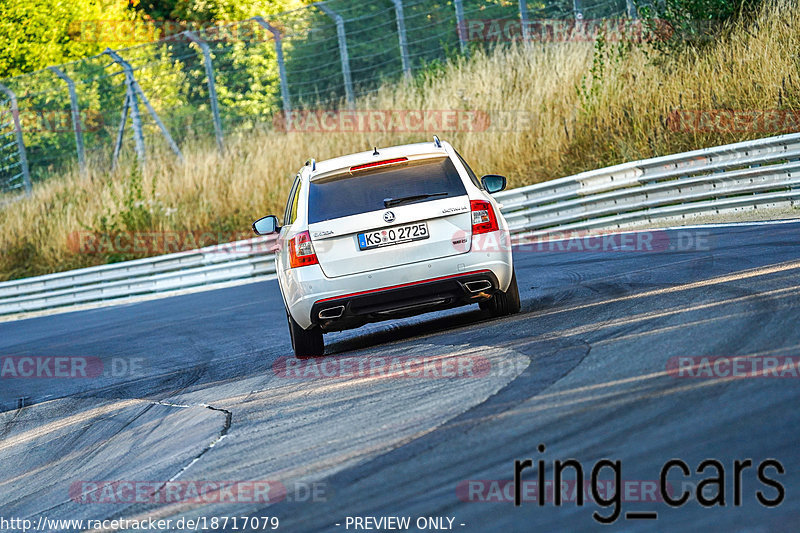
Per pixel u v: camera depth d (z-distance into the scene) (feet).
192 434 70.13
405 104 285.64
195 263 244.42
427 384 65.72
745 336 60.54
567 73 258.37
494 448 46.37
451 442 49.11
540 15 290.56
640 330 69.77
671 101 224.33
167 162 315.37
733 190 158.92
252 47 338.75
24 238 322.75
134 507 53.67
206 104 336.29
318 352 93.61
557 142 243.81
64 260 310.86
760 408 44.16
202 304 192.24
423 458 47.42
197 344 129.80
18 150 340.80
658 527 33.81
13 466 79.97
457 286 86.33
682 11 239.50
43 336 185.16
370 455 50.37
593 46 264.11
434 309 88.99
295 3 449.48
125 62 319.88
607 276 112.88
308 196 89.66
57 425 91.30
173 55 349.82
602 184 184.85
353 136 287.89
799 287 75.10
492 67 277.44
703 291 83.41
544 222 197.98
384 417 58.75
